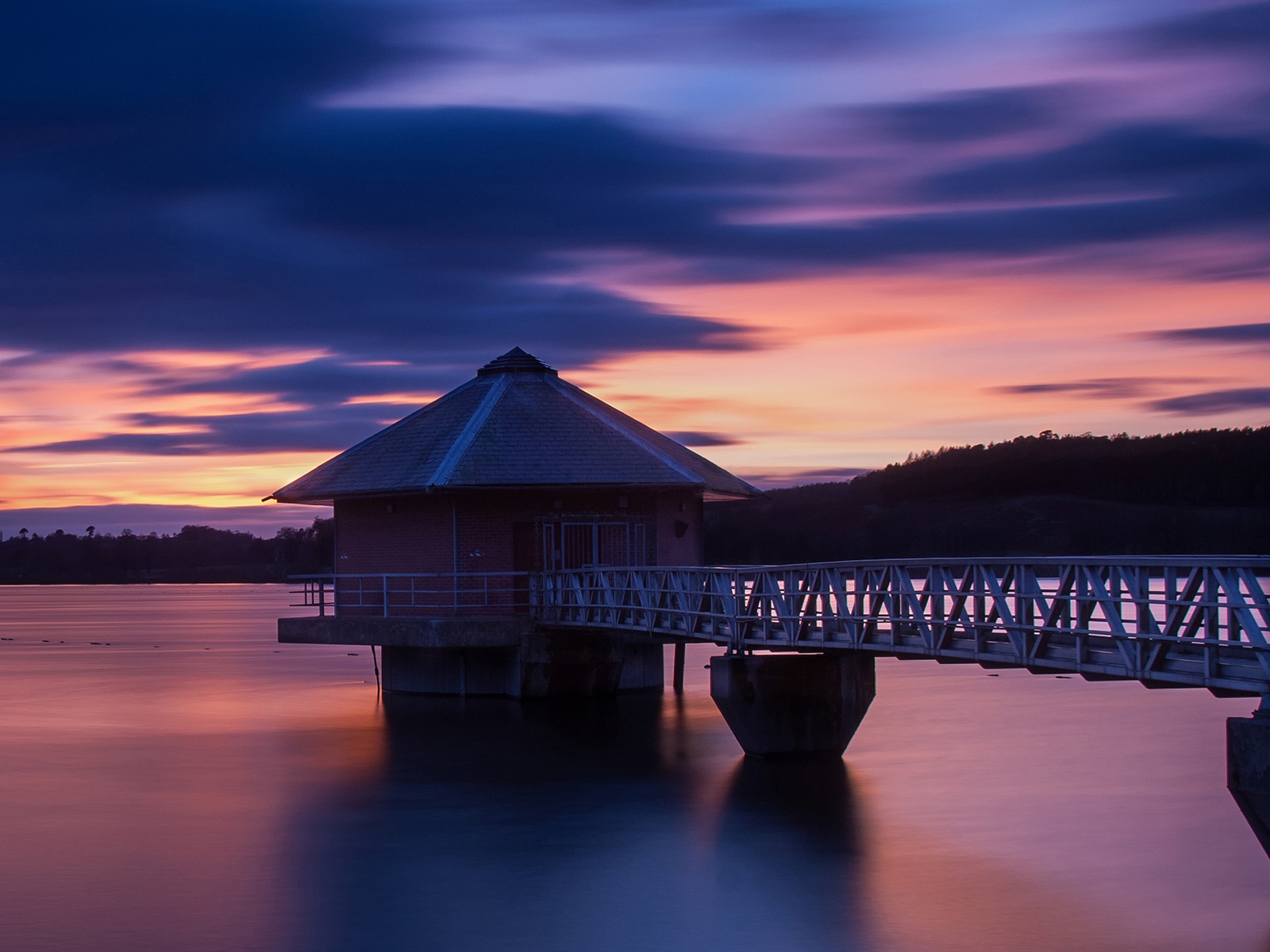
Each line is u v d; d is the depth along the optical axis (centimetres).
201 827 2094
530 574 3142
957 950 1494
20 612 12619
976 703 3509
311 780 2461
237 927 1602
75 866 1872
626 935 1554
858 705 2492
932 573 1984
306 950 1520
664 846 1934
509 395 3428
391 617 3178
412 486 3177
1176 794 2261
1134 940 1520
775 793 2262
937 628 1947
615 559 3303
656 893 1708
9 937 1571
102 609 13450
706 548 12838
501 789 2336
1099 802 2198
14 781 2494
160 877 1814
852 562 2173
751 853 1888
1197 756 2636
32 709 3622
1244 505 12569
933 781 2358
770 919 1603
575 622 2977
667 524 3375
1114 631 1606
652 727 2944
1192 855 1870
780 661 2455
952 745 2759
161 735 3058
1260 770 1407
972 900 1670
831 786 2314
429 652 3488
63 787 2428
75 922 1623
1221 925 1571
